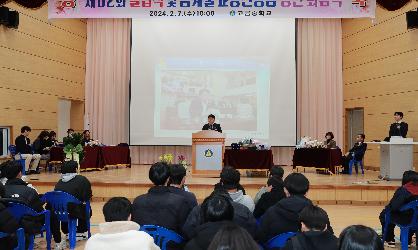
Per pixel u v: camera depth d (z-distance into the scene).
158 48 14.00
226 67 13.88
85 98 14.51
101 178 9.63
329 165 10.56
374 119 12.73
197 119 13.87
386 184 8.73
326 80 14.36
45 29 12.57
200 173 9.12
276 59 13.85
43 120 12.45
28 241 4.00
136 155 14.47
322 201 8.64
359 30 13.46
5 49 11.02
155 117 13.95
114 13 10.02
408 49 11.39
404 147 9.30
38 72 12.27
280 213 3.18
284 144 13.76
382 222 5.21
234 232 1.47
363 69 13.27
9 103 11.14
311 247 2.17
